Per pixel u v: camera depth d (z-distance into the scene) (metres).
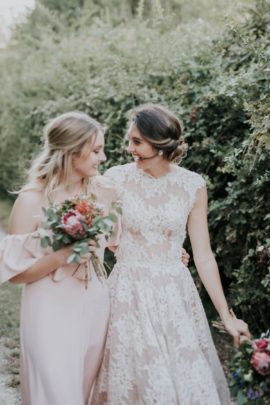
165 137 2.85
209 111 4.83
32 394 2.69
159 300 2.83
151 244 2.90
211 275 2.98
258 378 2.38
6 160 11.18
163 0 10.12
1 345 4.52
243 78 4.12
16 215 2.82
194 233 3.05
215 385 2.84
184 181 2.99
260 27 5.11
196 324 2.98
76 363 2.73
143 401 2.72
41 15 13.25
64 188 2.86
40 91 10.11
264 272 4.09
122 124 6.29
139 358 2.75
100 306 2.86
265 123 3.47
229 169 3.94
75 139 2.79
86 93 8.09
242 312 4.49
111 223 2.62
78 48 9.47
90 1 12.72
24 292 2.82
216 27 6.42
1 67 11.96
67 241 2.62
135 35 8.44
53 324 2.72
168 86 5.98
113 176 3.02
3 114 11.05
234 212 4.30
